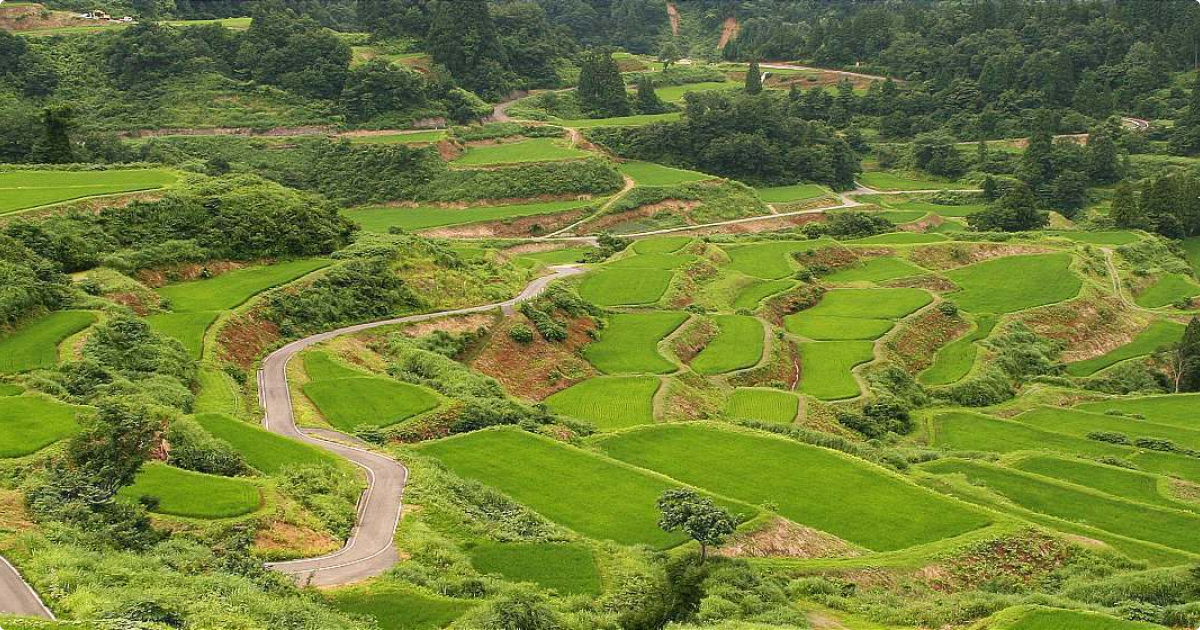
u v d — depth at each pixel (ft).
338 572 131.34
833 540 170.71
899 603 147.64
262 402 215.10
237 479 151.84
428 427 209.26
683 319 346.95
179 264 287.07
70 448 142.00
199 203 311.68
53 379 186.09
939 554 166.30
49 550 108.37
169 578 109.50
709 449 212.43
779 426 239.91
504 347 292.20
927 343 364.17
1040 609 127.44
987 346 363.56
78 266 264.31
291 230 315.99
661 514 167.02
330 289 291.38
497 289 339.98
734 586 146.00
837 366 323.16
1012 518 181.88
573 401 264.52
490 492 172.45
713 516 149.69
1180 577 159.22
